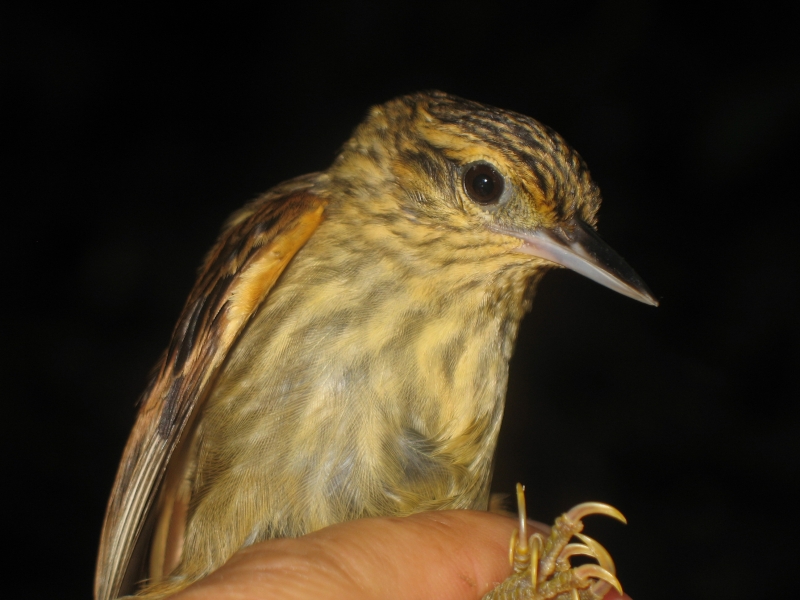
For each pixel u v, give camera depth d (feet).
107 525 1.13
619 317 2.37
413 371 1.11
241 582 1.04
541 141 1.12
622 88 2.76
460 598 1.08
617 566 1.83
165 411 1.12
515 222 1.12
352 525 1.07
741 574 1.80
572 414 2.13
